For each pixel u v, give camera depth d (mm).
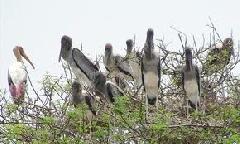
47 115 26047
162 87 29984
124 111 25328
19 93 31062
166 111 27828
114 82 33031
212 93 28797
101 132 24938
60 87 27531
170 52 30516
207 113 27172
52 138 24672
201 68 30000
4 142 25328
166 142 25406
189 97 29422
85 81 32688
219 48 30516
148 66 29594
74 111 25125
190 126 25188
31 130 25281
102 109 26844
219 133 25047
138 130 24953
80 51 32750
